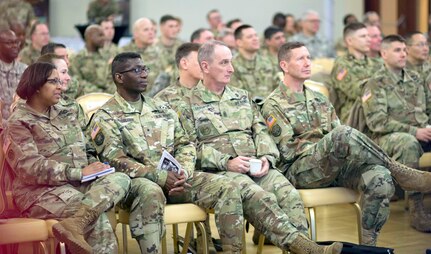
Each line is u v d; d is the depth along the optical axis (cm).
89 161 606
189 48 725
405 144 759
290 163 666
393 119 793
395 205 889
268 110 675
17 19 1116
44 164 561
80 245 522
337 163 633
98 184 556
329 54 1441
